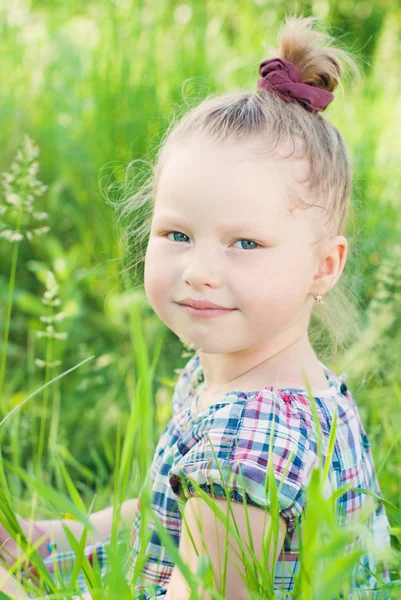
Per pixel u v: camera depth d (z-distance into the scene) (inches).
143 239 81.0
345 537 38.6
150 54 150.7
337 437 56.9
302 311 59.7
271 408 53.2
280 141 57.2
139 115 139.1
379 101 156.9
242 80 146.9
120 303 110.6
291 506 49.9
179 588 50.9
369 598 55.6
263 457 50.7
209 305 54.4
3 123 145.1
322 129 61.5
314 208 57.9
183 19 173.5
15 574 63.5
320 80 66.1
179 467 51.7
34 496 67.5
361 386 89.1
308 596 42.1
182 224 55.1
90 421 102.5
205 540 49.6
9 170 138.6
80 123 143.6
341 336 78.2
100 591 47.5
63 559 68.6
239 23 182.5
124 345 113.2
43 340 112.3
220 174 54.7
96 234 128.4
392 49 167.8
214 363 61.0
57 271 114.8
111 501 87.9
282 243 55.2
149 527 59.3
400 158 135.4
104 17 167.0
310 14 177.2
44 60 161.8
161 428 85.0
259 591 46.2
